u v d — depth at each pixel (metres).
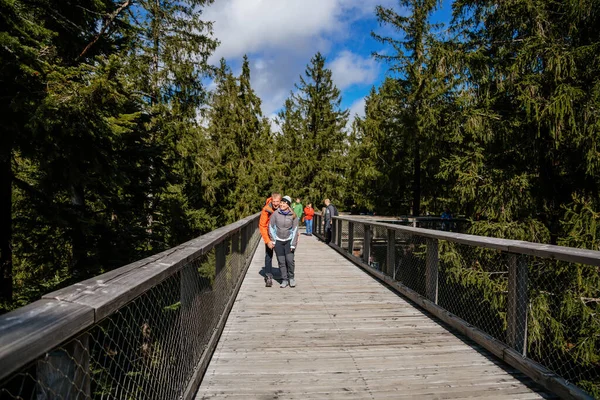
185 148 14.66
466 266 8.15
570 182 9.85
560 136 8.64
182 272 2.62
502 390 2.97
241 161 22.14
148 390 1.99
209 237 3.71
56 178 5.14
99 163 5.27
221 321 4.26
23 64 4.38
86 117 4.66
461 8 11.85
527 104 8.88
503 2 10.22
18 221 6.53
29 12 5.74
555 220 9.91
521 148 10.16
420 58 17.42
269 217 6.85
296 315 4.99
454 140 11.20
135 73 11.10
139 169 7.48
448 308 4.79
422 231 5.22
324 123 30.88
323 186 29.69
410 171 20.73
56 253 7.14
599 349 5.03
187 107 14.55
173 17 14.07
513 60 10.12
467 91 10.94
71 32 6.90
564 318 6.29
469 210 11.38
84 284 1.54
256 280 7.34
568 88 8.28
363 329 4.44
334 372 3.28
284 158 29.97
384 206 25.11
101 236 7.06
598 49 8.47
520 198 9.69
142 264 2.11
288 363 3.47
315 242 15.39
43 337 1.02
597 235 8.05
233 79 22.64
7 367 0.89
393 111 19.47
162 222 11.61
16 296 6.69
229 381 3.10
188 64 14.16
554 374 2.97
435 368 3.37
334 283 7.02
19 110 4.50
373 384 3.06
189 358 2.83
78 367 1.30
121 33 8.98
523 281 3.38
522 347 3.36
